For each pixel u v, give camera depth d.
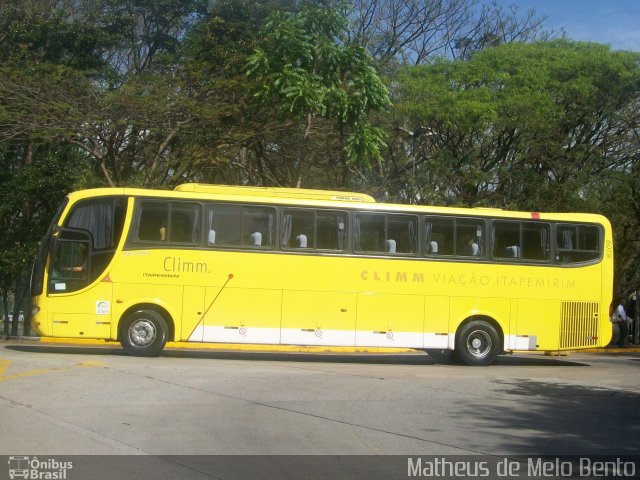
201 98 22.78
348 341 16.70
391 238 17.14
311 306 16.61
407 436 9.04
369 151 20.94
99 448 7.94
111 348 18.73
